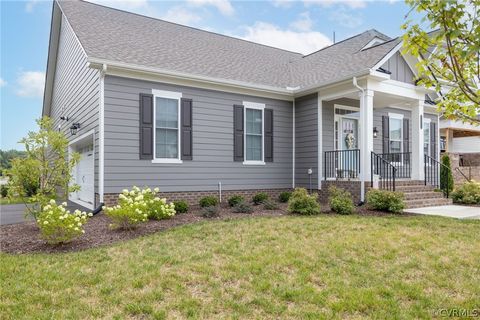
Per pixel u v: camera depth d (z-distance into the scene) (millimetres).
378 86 10039
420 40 2980
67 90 13617
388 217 7809
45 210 6066
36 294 3758
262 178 11336
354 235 6043
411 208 9375
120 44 9930
